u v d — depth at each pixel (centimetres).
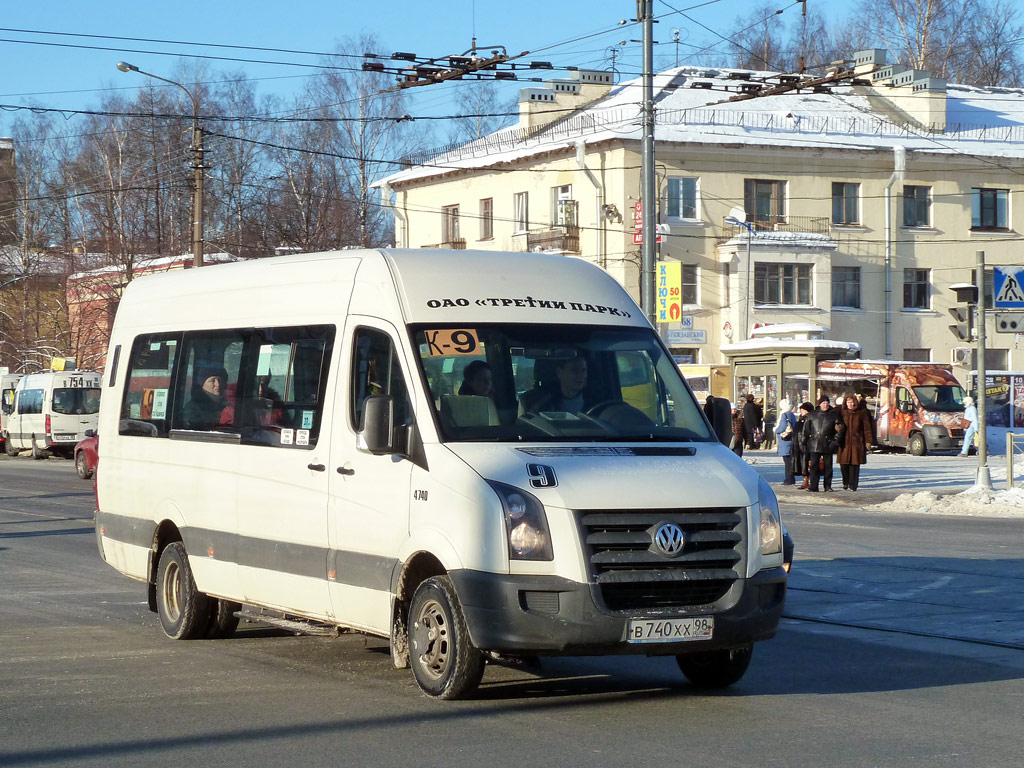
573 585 742
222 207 6631
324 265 947
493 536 756
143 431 1133
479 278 888
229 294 1047
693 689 862
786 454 2897
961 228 5797
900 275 5700
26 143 6838
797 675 914
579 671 925
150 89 6625
